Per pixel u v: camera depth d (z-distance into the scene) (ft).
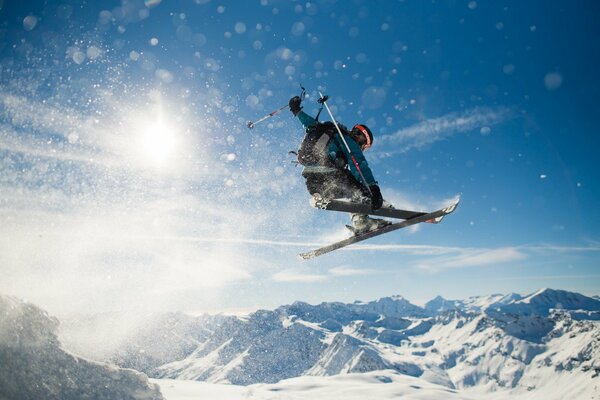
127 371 83.05
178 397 203.62
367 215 17.06
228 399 210.79
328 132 15.25
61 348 73.92
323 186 15.48
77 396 69.00
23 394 60.44
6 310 68.64
